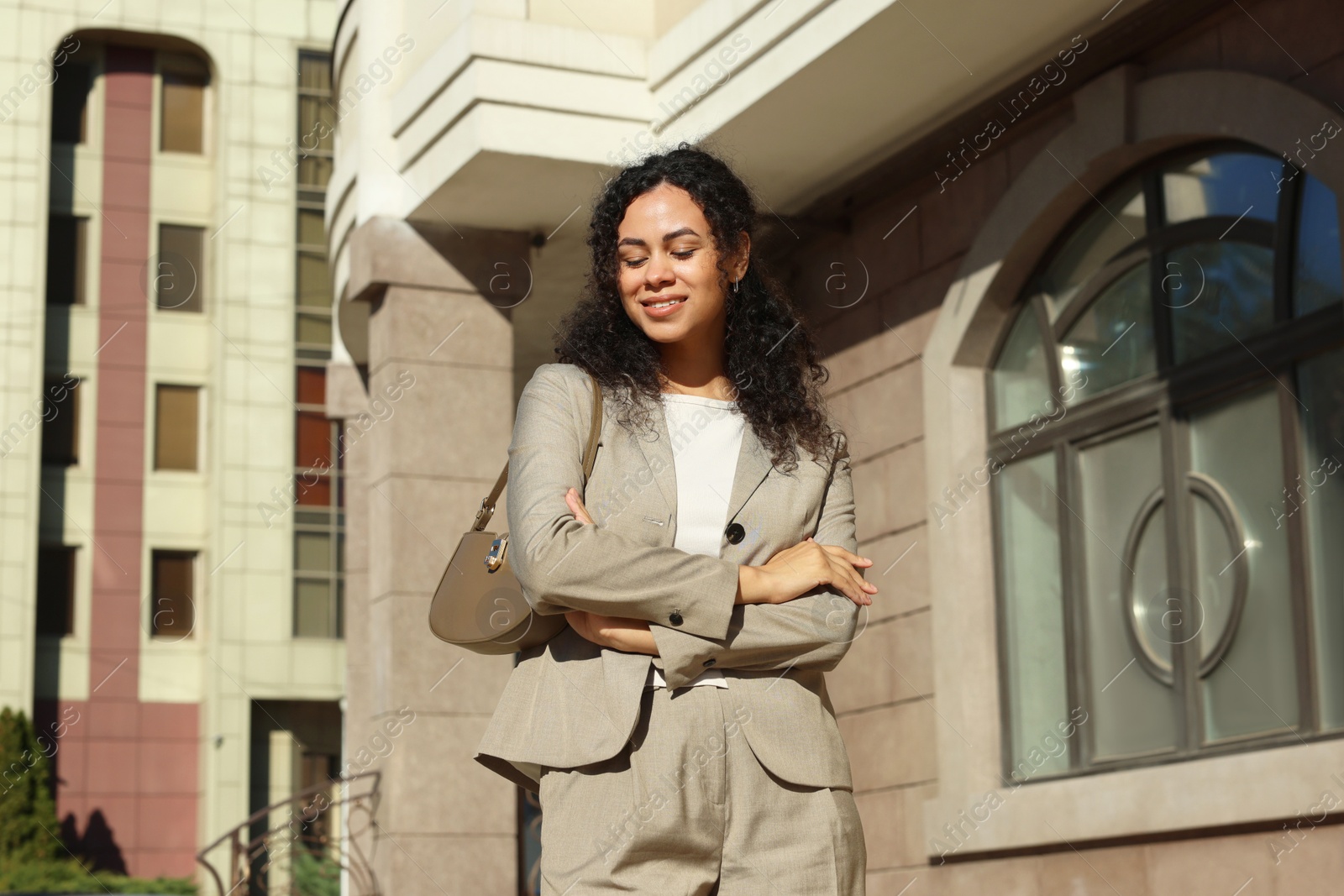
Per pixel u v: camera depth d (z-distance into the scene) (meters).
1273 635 6.45
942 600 7.84
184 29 26.89
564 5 7.96
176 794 24.97
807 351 2.79
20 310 25.86
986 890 7.46
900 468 8.27
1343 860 5.69
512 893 8.17
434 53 8.17
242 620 25.38
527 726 2.44
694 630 2.36
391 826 8.07
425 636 8.30
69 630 25.38
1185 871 6.41
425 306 8.55
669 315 2.57
